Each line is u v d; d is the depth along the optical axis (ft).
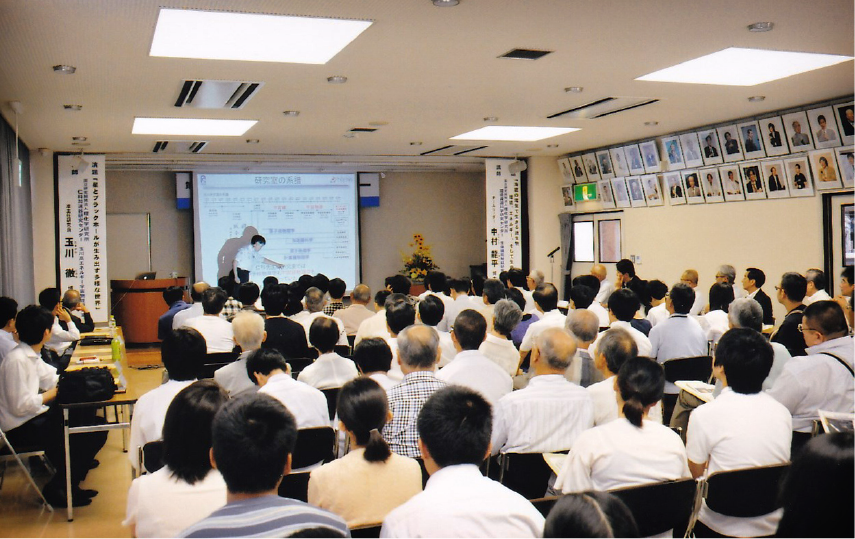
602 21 15.61
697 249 33.58
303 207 48.21
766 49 18.34
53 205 36.06
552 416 10.22
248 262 47.09
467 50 17.89
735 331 9.55
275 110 26.07
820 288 21.61
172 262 46.75
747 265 30.89
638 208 37.32
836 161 26.02
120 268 45.85
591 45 17.60
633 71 20.53
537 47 17.71
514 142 36.40
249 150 37.96
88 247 36.35
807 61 19.92
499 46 17.54
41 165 35.70
